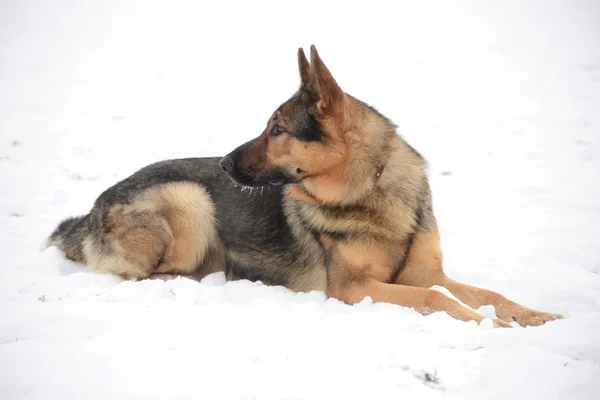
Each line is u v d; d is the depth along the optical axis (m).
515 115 14.85
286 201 6.29
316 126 5.47
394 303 5.36
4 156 11.45
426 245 5.81
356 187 5.59
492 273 6.29
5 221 8.07
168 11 42.06
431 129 14.32
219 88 20.33
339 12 40.84
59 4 41.25
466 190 9.85
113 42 29.72
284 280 6.30
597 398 3.40
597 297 5.46
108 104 17.11
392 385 3.61
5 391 3.48
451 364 3.90
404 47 27.58
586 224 7.99
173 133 14.16
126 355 3.94
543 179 10.06
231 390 3.52
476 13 37.56
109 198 6.64
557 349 4.06
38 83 19.44
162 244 6.38
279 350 4.09
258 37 32.28
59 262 6.61
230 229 6.49
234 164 5.72
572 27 29.88
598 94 16.56
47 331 4.32
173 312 4.77
